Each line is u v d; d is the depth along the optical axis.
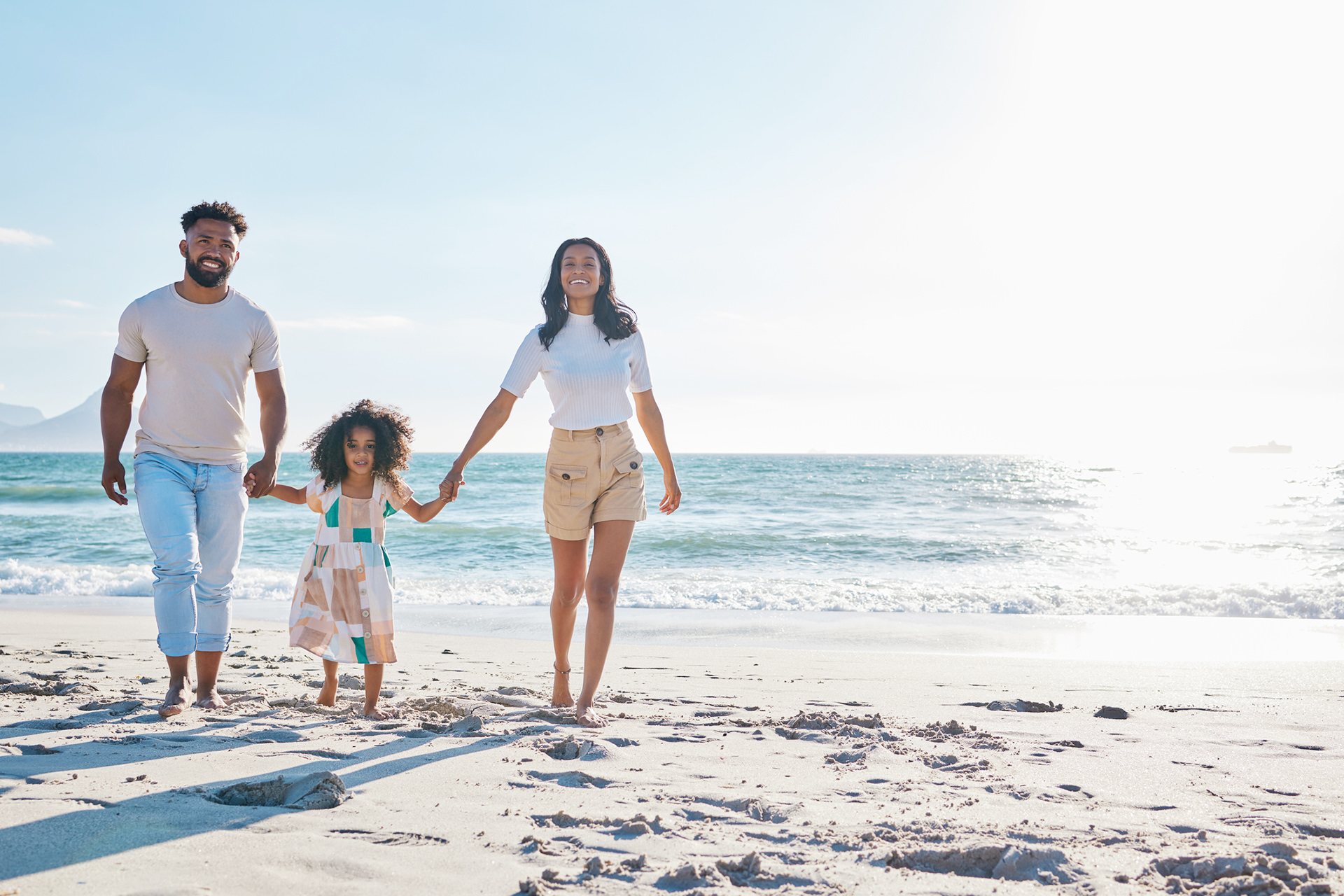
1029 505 26.34
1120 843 2.00
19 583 11.00
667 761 2.76
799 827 2.08
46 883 1.57
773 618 8.82
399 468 3.59
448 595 10.48
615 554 3.52
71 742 2.80
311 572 3.55
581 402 3.51
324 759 2.64
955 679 5.17
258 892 1.56
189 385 3.40
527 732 3.10
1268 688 4.86
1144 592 10.48
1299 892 1.67
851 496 29.33
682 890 1.65
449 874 1.70
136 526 18.62
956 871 1.84
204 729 3.07
